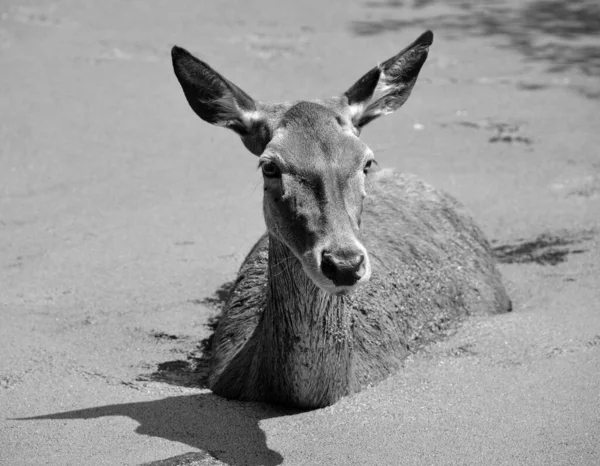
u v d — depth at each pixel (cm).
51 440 948
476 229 1441
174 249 1537
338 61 2595
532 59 2703
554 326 1233
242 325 1139
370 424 971
